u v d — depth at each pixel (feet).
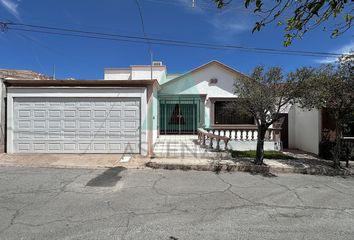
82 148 39.42
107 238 14.07
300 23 8.74
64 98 39.29
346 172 33.24
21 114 39.09
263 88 31.96
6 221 15.99
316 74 32.17
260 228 15.78
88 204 19.34
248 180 28.19
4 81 38.70
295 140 54.24
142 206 19.21
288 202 21.01
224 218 17.26
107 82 39.09
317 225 16.43
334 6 7.74
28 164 32.73
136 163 34.53
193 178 28.37
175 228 15.53
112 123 39.58
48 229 15.01
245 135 49.37
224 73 51.98
